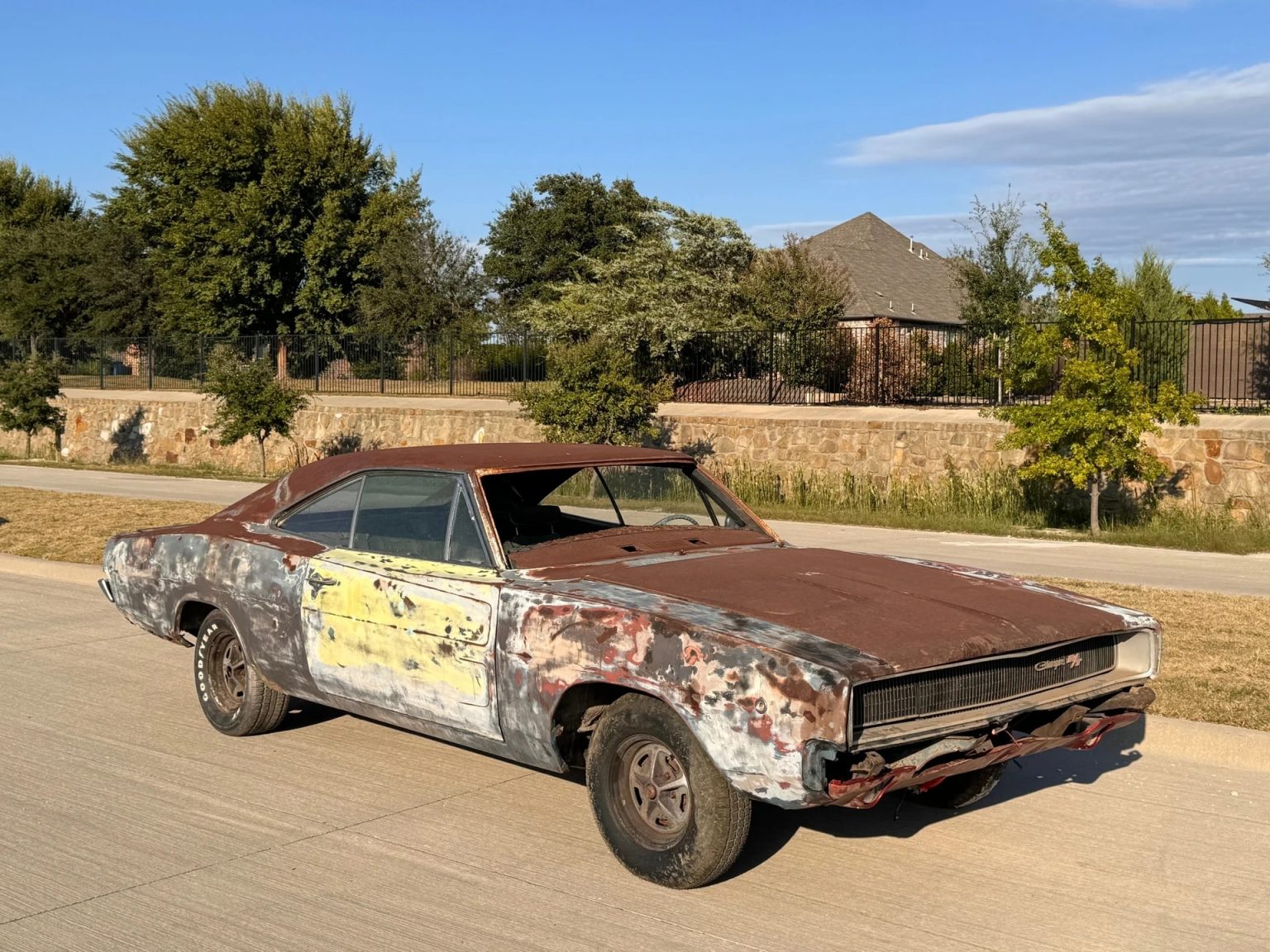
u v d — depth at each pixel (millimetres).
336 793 5445
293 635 5660
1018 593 4887
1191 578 11586
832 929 3998
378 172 47812
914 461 19891
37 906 4215
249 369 27578
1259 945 3902
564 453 5586
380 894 4297
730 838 4121
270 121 46438
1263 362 20453
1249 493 16297
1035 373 15875
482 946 3863
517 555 4996
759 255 30594
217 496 21031
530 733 4629
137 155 48344
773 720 3820
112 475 27641
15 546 13484
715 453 22328
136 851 4734
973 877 4465
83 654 8414
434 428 27391
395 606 5129
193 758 5980
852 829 4980
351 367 32625
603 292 29016
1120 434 15445
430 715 5070
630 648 4238
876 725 3947
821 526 17094
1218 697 6438
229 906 4203
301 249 45719
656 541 5344
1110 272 15688
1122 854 4699
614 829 4430
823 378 24172
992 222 28328
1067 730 4602
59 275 52094
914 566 5262
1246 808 5215
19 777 5680
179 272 46969
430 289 41500
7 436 37438
